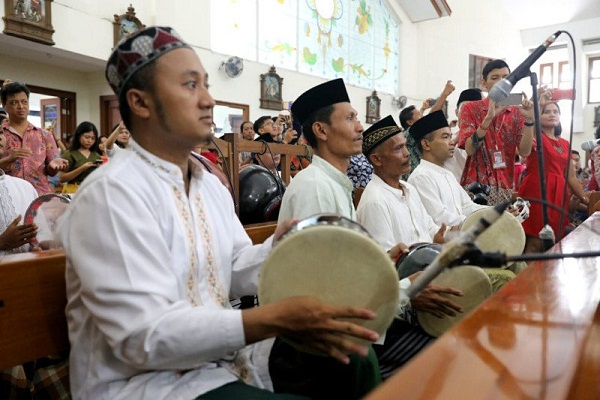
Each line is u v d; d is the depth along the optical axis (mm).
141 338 969
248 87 8734
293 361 1398
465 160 3561
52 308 1215
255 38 8945
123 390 1064
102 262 1003
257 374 1308
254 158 3240
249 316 988
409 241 2268
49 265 1213
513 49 13883
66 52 6492
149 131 1168
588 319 778
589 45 12883
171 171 1175
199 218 1211
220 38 8359
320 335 985
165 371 1081
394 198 2303
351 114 1926
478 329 733
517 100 2957
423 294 1573
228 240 1309
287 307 983
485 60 13234
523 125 3203
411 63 12516
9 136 3398
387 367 1648
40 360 1516
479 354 646
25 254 1253
